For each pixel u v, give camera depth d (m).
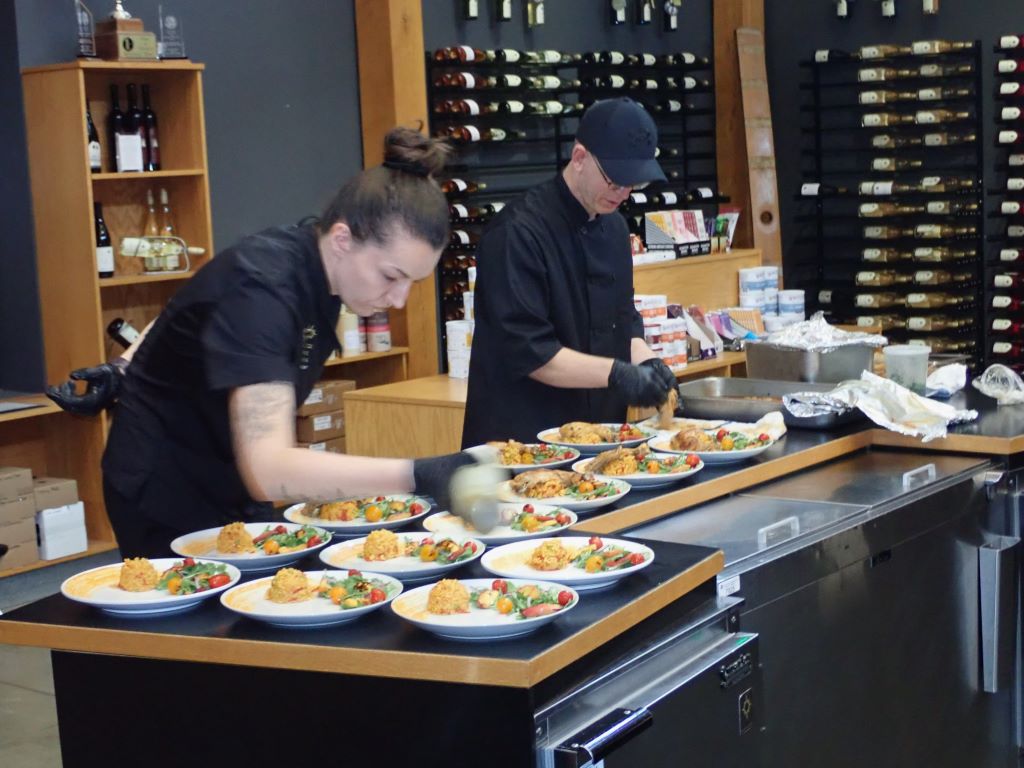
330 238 2.08
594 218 3.56
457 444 4.81
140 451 2.40
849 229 8.77
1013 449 3.45
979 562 3.40
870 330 7.67
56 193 5.59
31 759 3.85
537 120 7.66
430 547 2.32
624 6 8.12
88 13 5.57
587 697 1.99
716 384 3.93
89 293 5.56
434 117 6.96
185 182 5.95
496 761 1.88
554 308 3.51
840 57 8.38
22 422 5.77
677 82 8.18
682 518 2.86
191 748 2.09
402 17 6.70
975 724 3.45
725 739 2.23
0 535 5.25
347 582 2.11
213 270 2.18
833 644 2.81
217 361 2.07
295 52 6.53
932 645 3.22
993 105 8.12
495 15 7.38
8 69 5.65
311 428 6.29
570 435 3.28
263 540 2.40
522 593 2.04
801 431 3.59
